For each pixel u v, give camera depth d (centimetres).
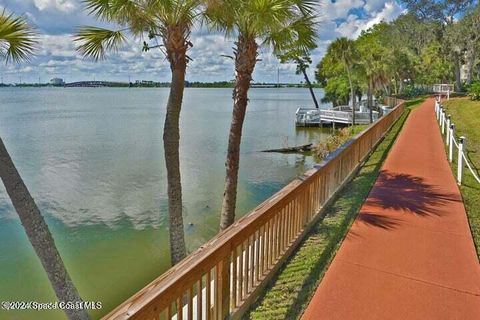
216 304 308
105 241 941
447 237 495
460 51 4156
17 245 936
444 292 368
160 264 829
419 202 640
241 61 690
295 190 468
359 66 3164
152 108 6462
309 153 2061
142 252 881
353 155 867
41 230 348
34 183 1467
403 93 4734
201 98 11262
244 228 339
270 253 408
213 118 4406
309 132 3011
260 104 7738
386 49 4012
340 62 3033
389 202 641
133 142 2569
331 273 407
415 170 879
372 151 1157
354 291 372
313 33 724
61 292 366
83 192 1351
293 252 469
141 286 745
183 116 4672
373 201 649
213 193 1295
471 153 1095
